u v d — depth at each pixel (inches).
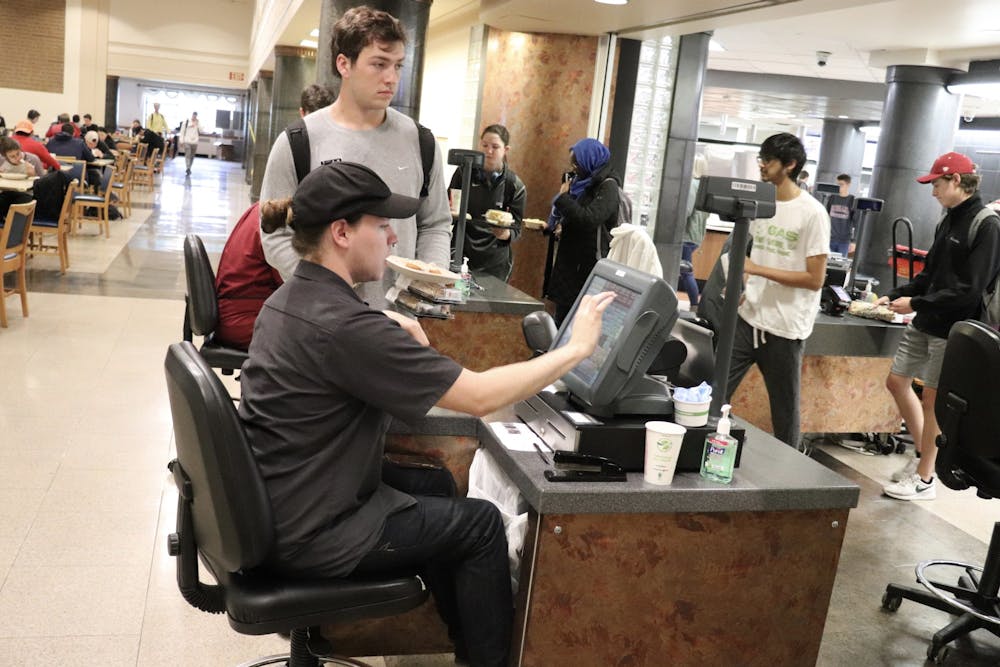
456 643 89.8
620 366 79.1
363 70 98.6
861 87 516.4
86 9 906.1
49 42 901.2
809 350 185.6
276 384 70.1
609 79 280.2
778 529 83.5
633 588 80.7
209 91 1438.2
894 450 209.9
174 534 76.7
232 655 105.0
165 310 288.2
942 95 383.9
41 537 128.2
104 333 250.7
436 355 68.7
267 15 707.4
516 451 83.7
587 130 283.7
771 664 87.0
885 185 393.4
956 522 168.1
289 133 101.6
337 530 71.6
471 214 210.2
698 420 83.5
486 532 78.0
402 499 76.2
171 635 107.7
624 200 197.9
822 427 198.8
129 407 189.6
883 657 117.6
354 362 67.8
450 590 88.7
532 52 282.4
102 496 144.0
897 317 191.3
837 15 319.0
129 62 935.7
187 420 67.2
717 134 895.1
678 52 285.9
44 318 261.1
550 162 287.3
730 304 86.7
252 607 69.9
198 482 69.2
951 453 123.2
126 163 580.7
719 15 222.2
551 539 77.2
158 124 1147.9
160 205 627.8
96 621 108.8
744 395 192.2
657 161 293.9
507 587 79.6
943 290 167.9
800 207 155.4
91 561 123.0
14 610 109.0
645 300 79.3
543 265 291.9
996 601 123.1
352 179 69.1
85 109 924.6
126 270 354.3
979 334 117.6
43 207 335.6
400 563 75.4
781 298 158.1
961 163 167.6
